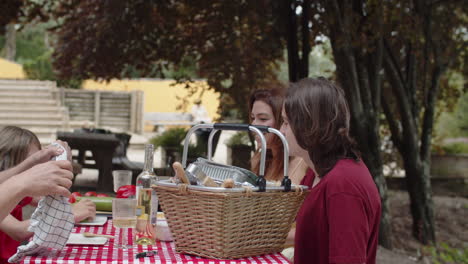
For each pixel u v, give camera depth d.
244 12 8.39
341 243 1.79
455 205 10.61
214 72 9.18
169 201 2.11
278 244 2.21
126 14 8.45
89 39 8.90
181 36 8.98
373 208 1.87
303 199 2.22
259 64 9.06
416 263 6.84
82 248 2.17
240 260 2.08
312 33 8.28
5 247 2.77
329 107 1.93
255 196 2.05
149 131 22.95
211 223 2.03
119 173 2.70
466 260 6.38
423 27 8.27
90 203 2.69
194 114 22.98
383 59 7.83
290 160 3.12
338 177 1.85
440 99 10.00
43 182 1.90
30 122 18.03
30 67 25.42
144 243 2.29
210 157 2.39
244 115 9.22
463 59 9.19
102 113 20.84
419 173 8.13
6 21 8.38
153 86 25.48
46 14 8.91
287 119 2.00
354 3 7.46
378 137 7.26
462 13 9.20
